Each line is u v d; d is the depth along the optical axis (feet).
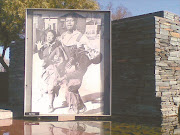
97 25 31.42
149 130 24.97
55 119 31.96
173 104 34.73
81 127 26.37
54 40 31.32
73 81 31.04
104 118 32.81
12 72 46.60
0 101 51.93
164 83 34.09
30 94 30.63
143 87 34.27
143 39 34.58
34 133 23.36
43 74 30.94
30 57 30.94
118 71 37.19
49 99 30.73
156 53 33.37
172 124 28.32
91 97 30.89
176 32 36.47
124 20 38.60
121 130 24.84
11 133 23.36
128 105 35.76
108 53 31.27
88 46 31.32
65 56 31.30
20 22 55.11
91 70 31.14
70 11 31.48
